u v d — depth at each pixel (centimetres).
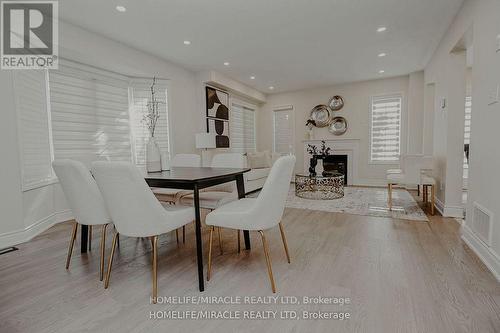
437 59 393
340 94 634
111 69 388
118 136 412
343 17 304
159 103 452
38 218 292
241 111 664
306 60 453
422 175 370
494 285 168
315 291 166
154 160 245
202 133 466
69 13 286
